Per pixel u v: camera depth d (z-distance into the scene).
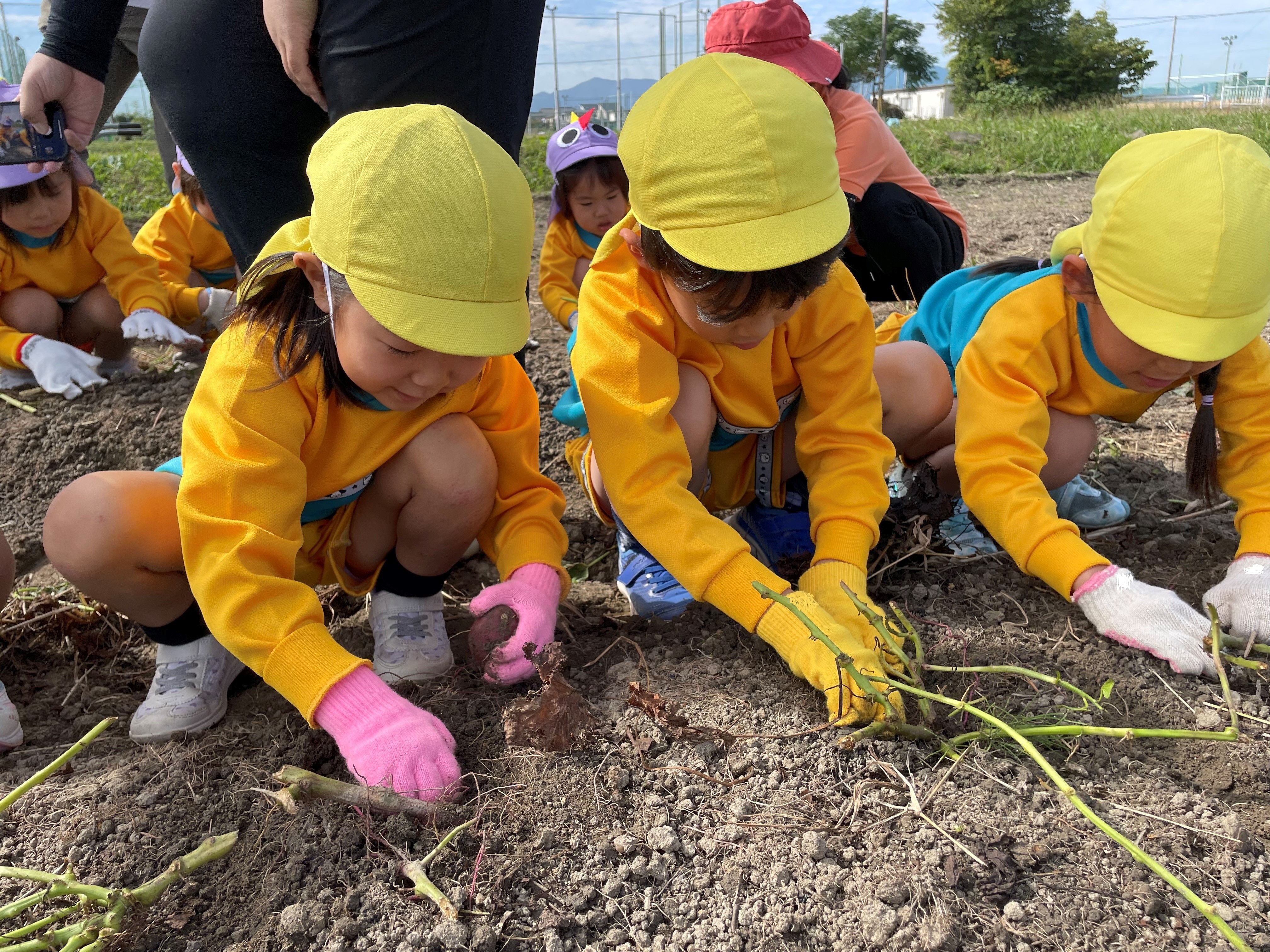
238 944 1.30
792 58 3.21
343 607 2.20
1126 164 1.80
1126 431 2.88
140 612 1.71
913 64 65.75
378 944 1.28
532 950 1.27
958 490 2.35
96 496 1.63
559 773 1.51
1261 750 1.58
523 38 2.28
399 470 1.76
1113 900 1.31
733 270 1.53
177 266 4.30
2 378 3.59
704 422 1.94
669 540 1.76
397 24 2.07
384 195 1.36
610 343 1.80
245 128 2.37
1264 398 1.97
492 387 1.87
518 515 1.92
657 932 1.31
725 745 1.57
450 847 1.39
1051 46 51.69
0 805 1.36
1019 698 1.70
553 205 4.19
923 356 2.19
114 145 15.16
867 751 1.55
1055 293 2.00
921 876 1.33
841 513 1.90
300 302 1.54
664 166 1.60
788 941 1.28
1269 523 1.92
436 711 1.68
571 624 2.04
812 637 1.63
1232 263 1.65
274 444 1.56
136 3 3.72
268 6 2.14
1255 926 1.28
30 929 1.25
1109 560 2.13
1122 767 1.54
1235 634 1.82
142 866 1.44
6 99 2.92
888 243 3.37
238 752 1.67
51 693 1.94
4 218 3.39
